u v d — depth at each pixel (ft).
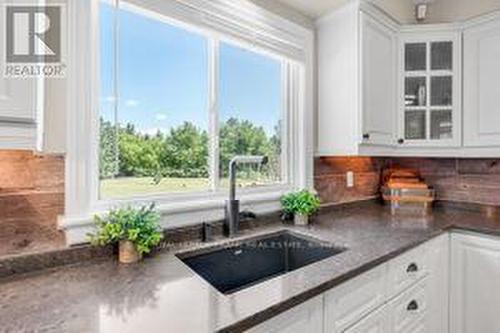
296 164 6.69
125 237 3.79
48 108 3.63
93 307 2.70
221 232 5.18
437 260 6.00
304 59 6.54
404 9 8.21
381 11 6.59
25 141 2.84
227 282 4.69
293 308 3.15
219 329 2.38
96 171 4.11
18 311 2.63
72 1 3.76
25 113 2.77
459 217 7.06
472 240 6.12
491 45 6.55
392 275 4.73
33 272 3.45
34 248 3.57
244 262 4.92
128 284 3.20
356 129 6.18
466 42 6.88
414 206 7.57
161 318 2.52
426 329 5.71
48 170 3.70
